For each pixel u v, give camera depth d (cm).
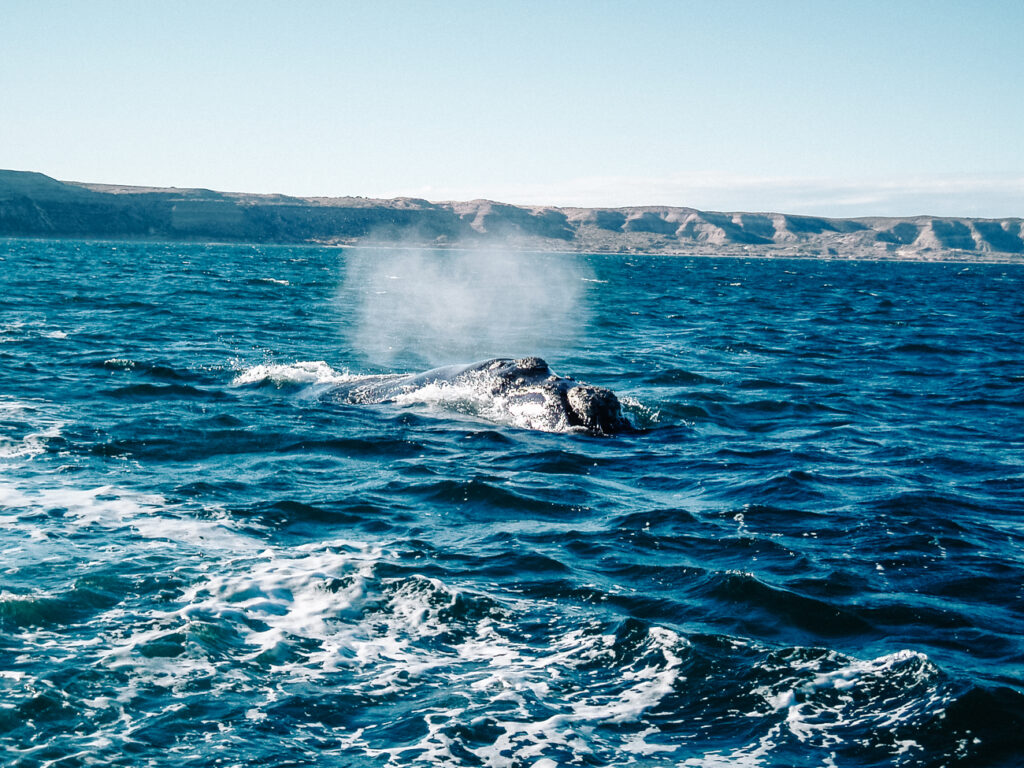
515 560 1269
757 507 1534
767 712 888
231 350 3309
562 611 1106
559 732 855
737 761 812
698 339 4338
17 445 1769
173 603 1088
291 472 1688
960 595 1166
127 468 1664
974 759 812
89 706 869
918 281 14575
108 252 15725
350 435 1970
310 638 1024
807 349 4044
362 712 884
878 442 2105
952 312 7006
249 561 1230
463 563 1255
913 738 842
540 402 2133
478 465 1769
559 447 1928
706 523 1448
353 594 1136
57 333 3572
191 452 1802
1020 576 1235
